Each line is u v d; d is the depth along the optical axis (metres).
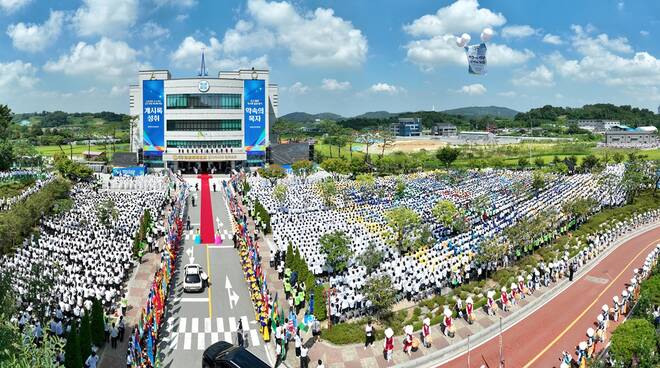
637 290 52.22
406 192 108.38
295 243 64.38
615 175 118.06
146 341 38.53
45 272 47.66
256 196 96.31
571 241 72.69
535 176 116.12
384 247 64.25
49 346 23.70
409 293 51.62
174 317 46.53
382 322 45.81
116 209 76.19
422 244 65.69
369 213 86.75
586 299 53.44
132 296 51.16
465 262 57.53
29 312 38.56
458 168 158.12
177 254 66.81
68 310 42.75
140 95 150.62
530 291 54.28
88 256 56.12
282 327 39.69
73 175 114.75
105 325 41.09
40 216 74.31
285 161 158.12
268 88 163.12
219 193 113.81
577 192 108.19
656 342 36.16
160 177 118.69
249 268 55.38
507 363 39.66
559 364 39.53
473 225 79.50
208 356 34.16
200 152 142.12
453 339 43.19
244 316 47.06
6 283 32.75
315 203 96.56
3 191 93.31
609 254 70.56
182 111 141.88
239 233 70.75
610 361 37.06
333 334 42.47
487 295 49.41
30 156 129.88
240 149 144.75
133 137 156.12
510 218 81.62
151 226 72.06
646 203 100.75
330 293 46.69
